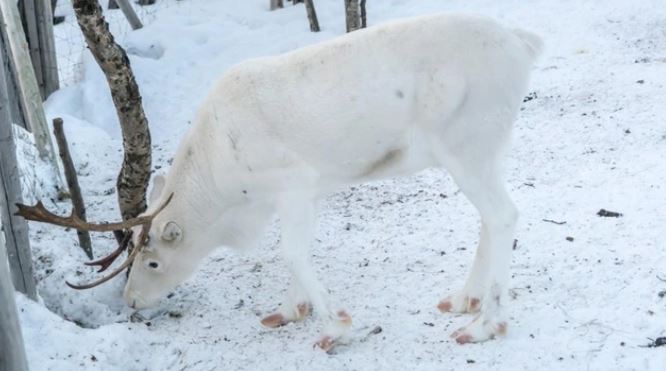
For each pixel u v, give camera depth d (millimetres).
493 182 4387
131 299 4996
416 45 4289
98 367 4512
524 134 7164
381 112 4312
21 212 3916
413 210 6250
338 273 5457
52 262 5727
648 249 5156
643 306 4625
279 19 10891
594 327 4492
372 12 10516
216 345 4812
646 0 9766
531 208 5918
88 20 4844
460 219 6008
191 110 8875
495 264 4434
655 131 6797
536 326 4566
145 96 9156
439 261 5469
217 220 4777
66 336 4652
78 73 9859
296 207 4500
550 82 8148
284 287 5465
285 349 4695
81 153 7945
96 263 4754
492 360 4336
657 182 5965
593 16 9531
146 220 4410
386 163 4488
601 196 5926
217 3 11734
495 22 4379
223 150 4500
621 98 7516
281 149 4414
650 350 4238
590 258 5164
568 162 6570
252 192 4590
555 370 4195
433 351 4484
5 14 6793
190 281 5605
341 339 4609
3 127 4668
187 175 4688
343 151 4398
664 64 8117
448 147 4324
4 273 3270
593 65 8359
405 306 4992
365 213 6312
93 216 6758
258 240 4941
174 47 10148
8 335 3314
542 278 5023
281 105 4379
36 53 9227
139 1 12695
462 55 4254
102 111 8891
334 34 10172
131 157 5297
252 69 4500
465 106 4262
